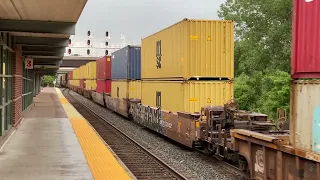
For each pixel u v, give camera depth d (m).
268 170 7.88
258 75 34.19
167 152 14.12
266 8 31.36
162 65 15.90
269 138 7.53
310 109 6.41
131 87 23.11
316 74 6.26
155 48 16.98
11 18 12.89
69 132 16.02
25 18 12.88
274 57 31.02
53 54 26.20
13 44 16.88
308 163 6.48
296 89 6.84
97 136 15.05
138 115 20.53
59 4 10.55
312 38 6.32
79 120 21.02
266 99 30.69
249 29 35.66
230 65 13.66
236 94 35.72
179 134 13.84
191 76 13.28
